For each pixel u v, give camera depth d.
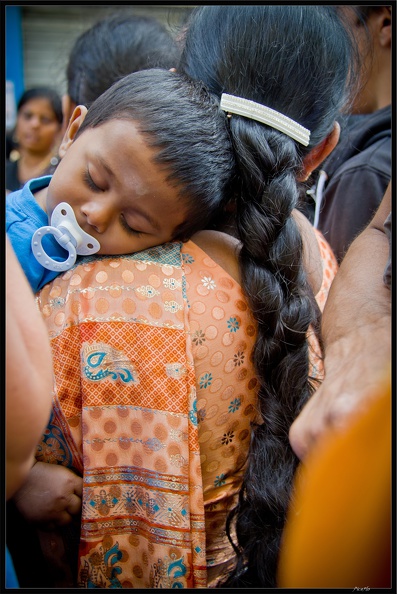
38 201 1.14
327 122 1.19
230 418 1.12
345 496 0.85
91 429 1.01
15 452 0.72
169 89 1.07
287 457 1.09
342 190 1.70
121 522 1.04
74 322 1.02
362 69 1.69
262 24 1.10
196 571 1.02
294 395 1.10
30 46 4.55
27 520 1.06
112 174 1.02
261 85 1.11
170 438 1.01
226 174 1.11
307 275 1.29
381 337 0.99
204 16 1.19
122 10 2.37
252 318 1.11
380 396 0.87
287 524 1.07
